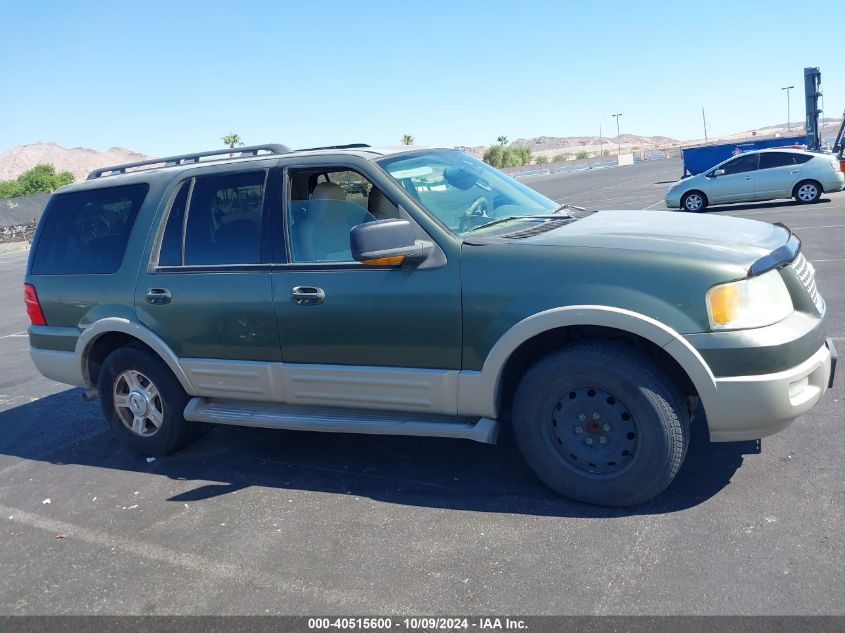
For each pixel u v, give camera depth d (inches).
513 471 169.0
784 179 713.0
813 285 151.6
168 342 188.1
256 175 176.7
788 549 125.8
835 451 160.9
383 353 158.6
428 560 135.0
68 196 212.4
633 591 118.9
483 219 164.6
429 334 152.6
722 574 120.8
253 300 171.5
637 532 136.7
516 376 161.8
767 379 130.9
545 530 141.1
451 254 150.6
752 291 133.3
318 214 169.9
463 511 152.6
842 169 757.3
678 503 145.7
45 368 213.0
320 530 151.1
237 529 155.6
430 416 160.2
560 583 123.3
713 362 132.1
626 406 140.7
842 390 197.9
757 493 146.0
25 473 203.9
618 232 151.7
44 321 211.3
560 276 140.9
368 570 133.8
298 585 131.5
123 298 193.3
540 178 2559.1
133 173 203.9
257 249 173.3
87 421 246.2
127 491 183.0
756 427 134.6
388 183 159.6
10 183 3083.2
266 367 173.5
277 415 177.5
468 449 184.7
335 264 162.2
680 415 138.6
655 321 133.3
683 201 765.9
